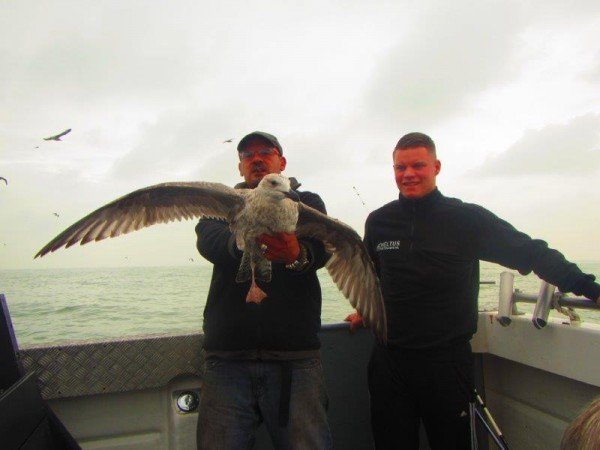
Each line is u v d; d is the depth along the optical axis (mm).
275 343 2627
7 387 2352
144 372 2928
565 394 2867
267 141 3338
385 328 3033
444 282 2914
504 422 3334
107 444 2949
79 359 2828
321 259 2756
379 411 3086
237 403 2617
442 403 2895
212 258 2777
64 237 2805
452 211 3014
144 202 2984
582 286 2482
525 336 2998
